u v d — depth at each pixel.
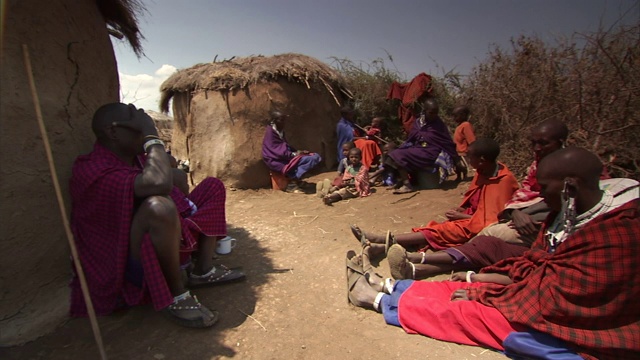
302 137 6.89
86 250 2.45
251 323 2.50
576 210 2.12
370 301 2.63
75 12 2.68
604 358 1.92
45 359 2.14
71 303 2.45
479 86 7.21
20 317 2.28
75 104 2.65
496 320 2.20
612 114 4.94
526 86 6.16
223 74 6.16
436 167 5.73
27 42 2.28
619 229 1.84
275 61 6.57
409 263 2.98
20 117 2.21
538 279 2.14
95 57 2.89
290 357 2.20
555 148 2.98
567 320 2.00
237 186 6.14
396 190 5.66
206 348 2.26
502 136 6.89
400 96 7.84
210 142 6.22
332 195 5.21
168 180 2.31
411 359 2.18
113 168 2.30
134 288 2.45
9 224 2.19
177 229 2.32
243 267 3.31
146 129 2.44
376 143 6.67
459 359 2.17
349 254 3.10
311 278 3.12
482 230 3.21
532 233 2.85
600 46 4.90
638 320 1.89
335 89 7.47
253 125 6.20
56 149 2.47
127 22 3.25
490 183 3.43
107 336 2.33
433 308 2.37
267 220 4.62
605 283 1.86
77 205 2.43
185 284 2.89
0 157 2.12
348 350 2.26
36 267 2.35
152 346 2.26
